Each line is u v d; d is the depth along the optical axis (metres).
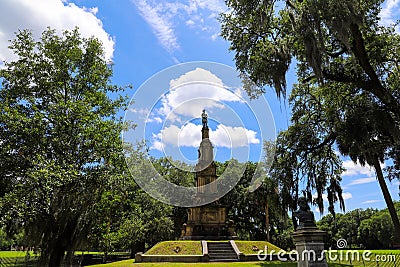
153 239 32.09
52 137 15.72
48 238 11.38
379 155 15.57
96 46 20.28
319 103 18.88
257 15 14.16
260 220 35.88
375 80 13.55
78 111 15.90
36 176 13.05
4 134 15.89
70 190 12.88
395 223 14.87
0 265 15.09
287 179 18.70
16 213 12.83
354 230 56.94
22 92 18.16
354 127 13.88
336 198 18.36
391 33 15.62
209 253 20.20
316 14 11.37
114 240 18.47
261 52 14.31
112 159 16.14
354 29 12.97
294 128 19.48
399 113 13.34
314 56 11.34
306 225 9.30
